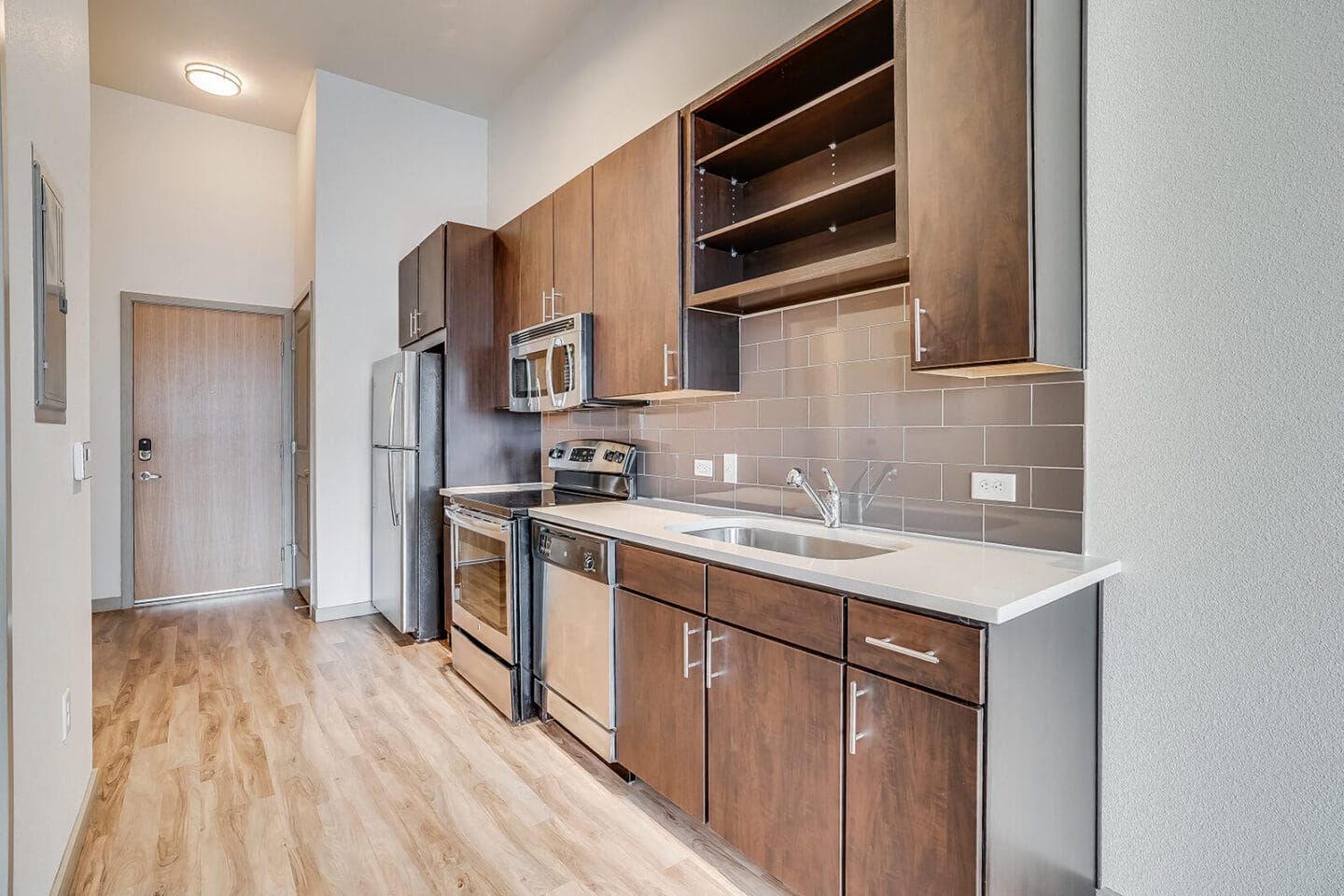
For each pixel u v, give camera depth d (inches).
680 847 69.7
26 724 51.9
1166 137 54.5
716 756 65.0
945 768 45.5
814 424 83.4
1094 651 58.2
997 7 53.0
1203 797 53.3
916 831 47.4
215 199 172.1
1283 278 48.9
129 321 161.6
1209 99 52.2
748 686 61.2
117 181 160.1
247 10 127.7
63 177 66.2
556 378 109.7
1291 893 49.1
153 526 166.2
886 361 75.0
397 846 69.6
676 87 106.7
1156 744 55.8
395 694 109.3
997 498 65.4
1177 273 54.1
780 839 58.0
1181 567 54.4
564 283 112.0
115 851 68.1
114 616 154.7
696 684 67.4
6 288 46.3
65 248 67.2
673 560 70.6
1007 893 46.4
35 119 56.1
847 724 52.2
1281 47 48.7
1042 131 52.6
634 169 94.0
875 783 50.0
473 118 171.5
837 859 53.0
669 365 87.5
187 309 169.8
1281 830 49.5
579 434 134.0
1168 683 55.1
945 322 56.7
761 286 75.7
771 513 89.4
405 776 83.4
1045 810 51.4
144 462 164.7
